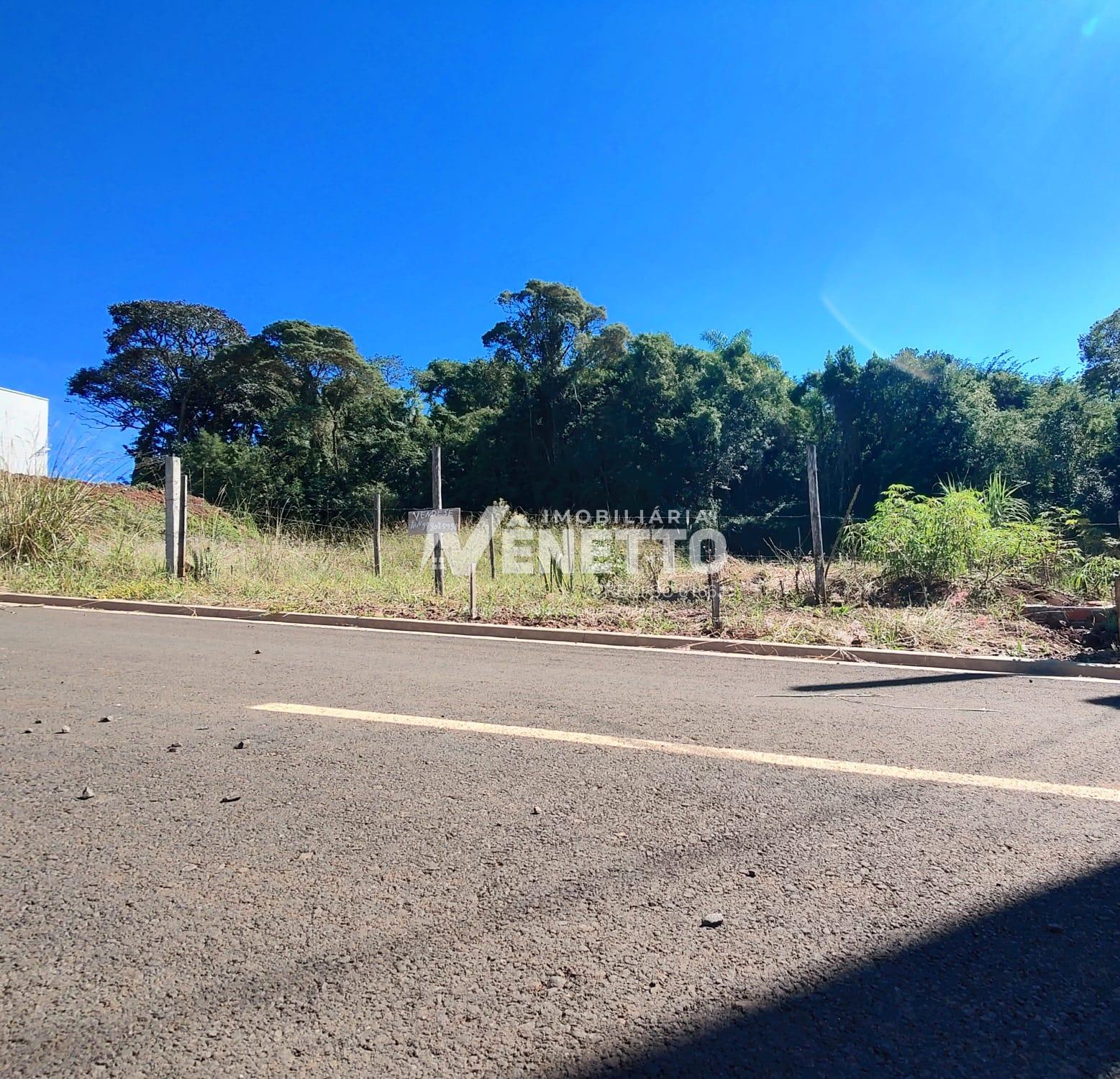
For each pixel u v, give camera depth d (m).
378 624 8.30
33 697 4.82
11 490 11.99
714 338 43.56
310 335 44.94
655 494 34.75
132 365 47.62
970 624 7.38
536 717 4.40
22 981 1.92
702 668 5.96
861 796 3.18
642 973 1.97
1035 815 2.98
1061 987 1.92
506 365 46.22
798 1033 1.75
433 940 2.11
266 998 1.85
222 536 13.41
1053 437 30.14
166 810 3.00
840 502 34.34
